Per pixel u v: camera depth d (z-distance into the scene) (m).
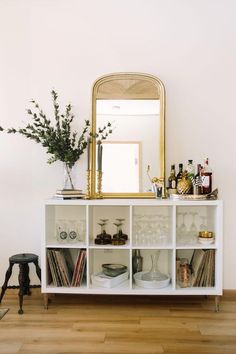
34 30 2.78
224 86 2.74
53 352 1.87
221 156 2.73
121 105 2.74
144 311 2.43
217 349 1.89
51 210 2.62
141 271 2.71
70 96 2.78
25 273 2.60
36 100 2.78
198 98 2.74
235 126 2.73
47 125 2.66
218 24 2.74
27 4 2.77
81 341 1.99
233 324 2.21
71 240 2.59
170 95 2.75
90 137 2.72
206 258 2.47
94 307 2.50
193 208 2.73
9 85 2.77
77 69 2.77
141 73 2.72
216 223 2.43
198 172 2.62
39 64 2.78
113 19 2.76
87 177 2.62
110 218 2.76
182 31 2.75
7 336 2.05
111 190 2.73
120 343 1.96
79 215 2.76
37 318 2.30
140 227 2.64
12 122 2.78
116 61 2.76
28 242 2.79
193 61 2.74
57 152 2.59
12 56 2.78
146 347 1.92
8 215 2.79
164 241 2.58
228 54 2.74
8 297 2.70
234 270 2.73
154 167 2.71
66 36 2.77
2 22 2.77
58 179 2.78
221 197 2.73
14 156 2.78
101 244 2.50
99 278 2.49
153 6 2.75
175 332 2.10
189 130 2.75
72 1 2.77
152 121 2.73
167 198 2.62
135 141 2.73
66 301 2.62
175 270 2.43
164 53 2.76
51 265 2.48
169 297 2.70
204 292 2.41
